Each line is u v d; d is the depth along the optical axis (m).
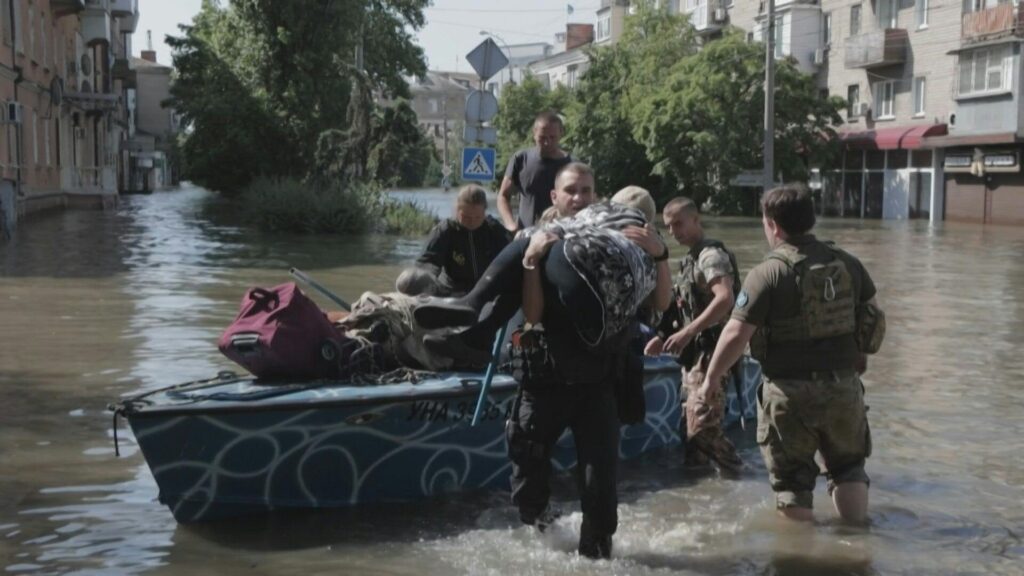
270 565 4.89
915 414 7.83
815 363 5.21
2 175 28.53
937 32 41.34
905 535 5.32
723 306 6.10
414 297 6.42
